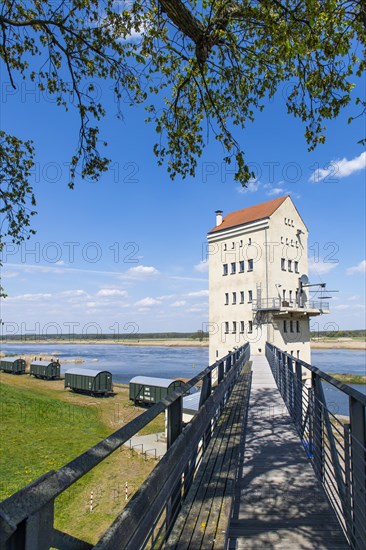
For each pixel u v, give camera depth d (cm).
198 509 343
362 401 304
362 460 350
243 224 3669
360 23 649
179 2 597
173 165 915
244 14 643
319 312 3628
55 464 1941
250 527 426
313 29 657
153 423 2661
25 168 843
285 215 3638
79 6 731
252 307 3491
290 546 388
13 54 781
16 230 849
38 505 117
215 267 3950
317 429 578
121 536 169
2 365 6372
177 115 869
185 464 327
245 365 1991
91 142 830
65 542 137
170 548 284
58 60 793
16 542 114
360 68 710
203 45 650
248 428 837
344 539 402
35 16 768
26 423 2708
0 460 1944
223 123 803
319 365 7106
